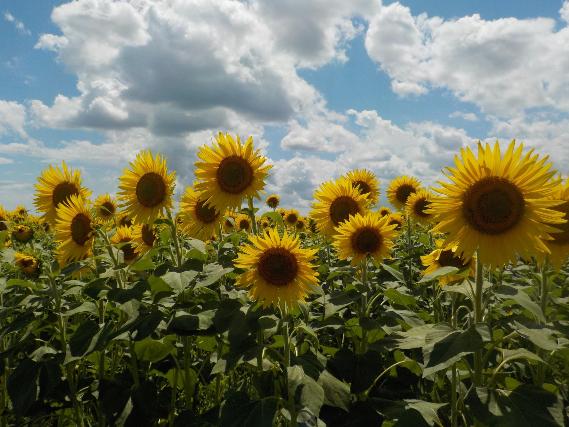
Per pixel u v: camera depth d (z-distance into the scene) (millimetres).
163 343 1291
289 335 1321
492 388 971
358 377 1286
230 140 1622
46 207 1921
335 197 1993
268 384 1308
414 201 3182
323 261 2564
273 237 1291
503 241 1037
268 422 1028
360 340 1551
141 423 1253
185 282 1204
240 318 1219
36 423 1558
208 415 1196
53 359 1316
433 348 918
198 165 1620
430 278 1091
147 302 1381
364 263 1663
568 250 1224
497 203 1032
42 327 1427
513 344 1408
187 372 1390
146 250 1910
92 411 1562
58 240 1654
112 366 1596
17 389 1253
